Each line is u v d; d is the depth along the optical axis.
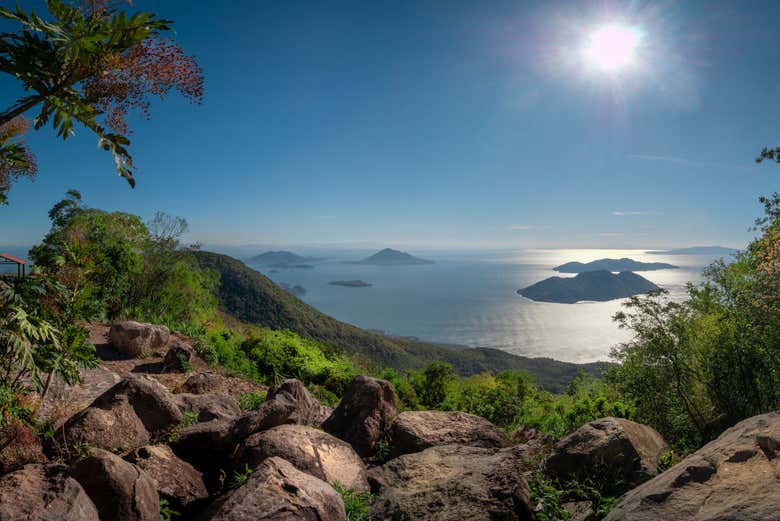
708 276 8.38
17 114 3.08
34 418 5.06
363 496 5.46
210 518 3.96
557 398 13.72
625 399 9.55
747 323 6.93
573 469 6.14
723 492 3.61
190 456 5.85
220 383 10.87
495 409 13.32
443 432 7.33
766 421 4.44
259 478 4.29
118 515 3.95
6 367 4.43
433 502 5.01
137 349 12.27
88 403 6.60
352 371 16.94
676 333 7.94
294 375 15.34
